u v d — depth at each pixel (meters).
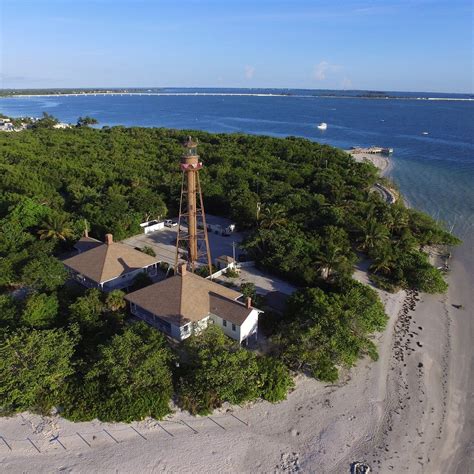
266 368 35.75
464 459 30.77
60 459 29.53
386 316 45.56
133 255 52.38
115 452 30.11
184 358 38.34
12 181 84.50
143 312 43.66
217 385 33.06
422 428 33.34
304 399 35.53
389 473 29.45
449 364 41.09
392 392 36.94
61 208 74.81
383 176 120.62
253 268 58.22
